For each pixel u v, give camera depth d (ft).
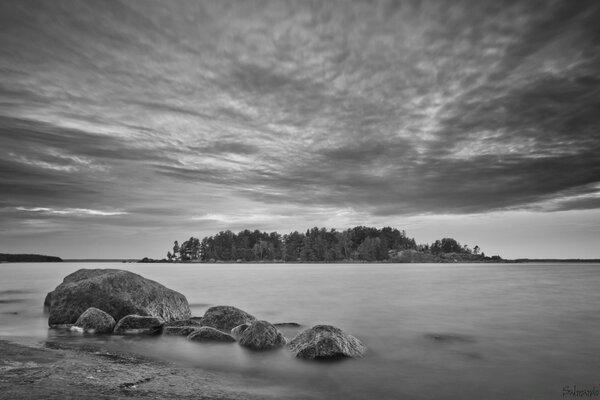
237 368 38.17
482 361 42.06
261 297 109.81
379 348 47.88
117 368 35.78
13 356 37.27
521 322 66.80
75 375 32.01
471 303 95.55
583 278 226.99
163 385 31.24
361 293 123.44
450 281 194.90
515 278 228.22
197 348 45.70
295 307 87.86
